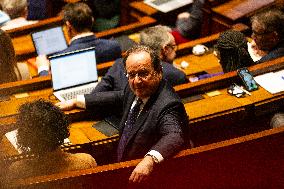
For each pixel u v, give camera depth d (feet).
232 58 41.22
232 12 57.47
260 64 40.73
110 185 29.07
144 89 30.42
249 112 37.96
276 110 38.63
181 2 66.74
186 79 40.81
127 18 71.05
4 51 42.78
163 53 41.22
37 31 58.39
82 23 47.57
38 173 28.32
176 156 29.07
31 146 27.61
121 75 38.86
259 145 31.04
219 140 38.63
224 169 30.78
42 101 28.55
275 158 31.68
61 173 28.09
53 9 66.08
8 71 43.47
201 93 39.22
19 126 27.66
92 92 39.01
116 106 37.52
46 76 43.14
